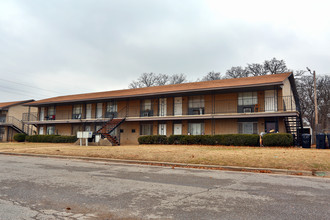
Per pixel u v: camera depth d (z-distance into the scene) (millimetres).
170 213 4727
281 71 41969
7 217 4480
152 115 26203
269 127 20844
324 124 41031
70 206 5145
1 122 38000
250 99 21922
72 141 28094
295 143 18734
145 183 7461
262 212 4766
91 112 29969
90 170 9977
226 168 10461
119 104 28234
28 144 26125
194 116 22438
